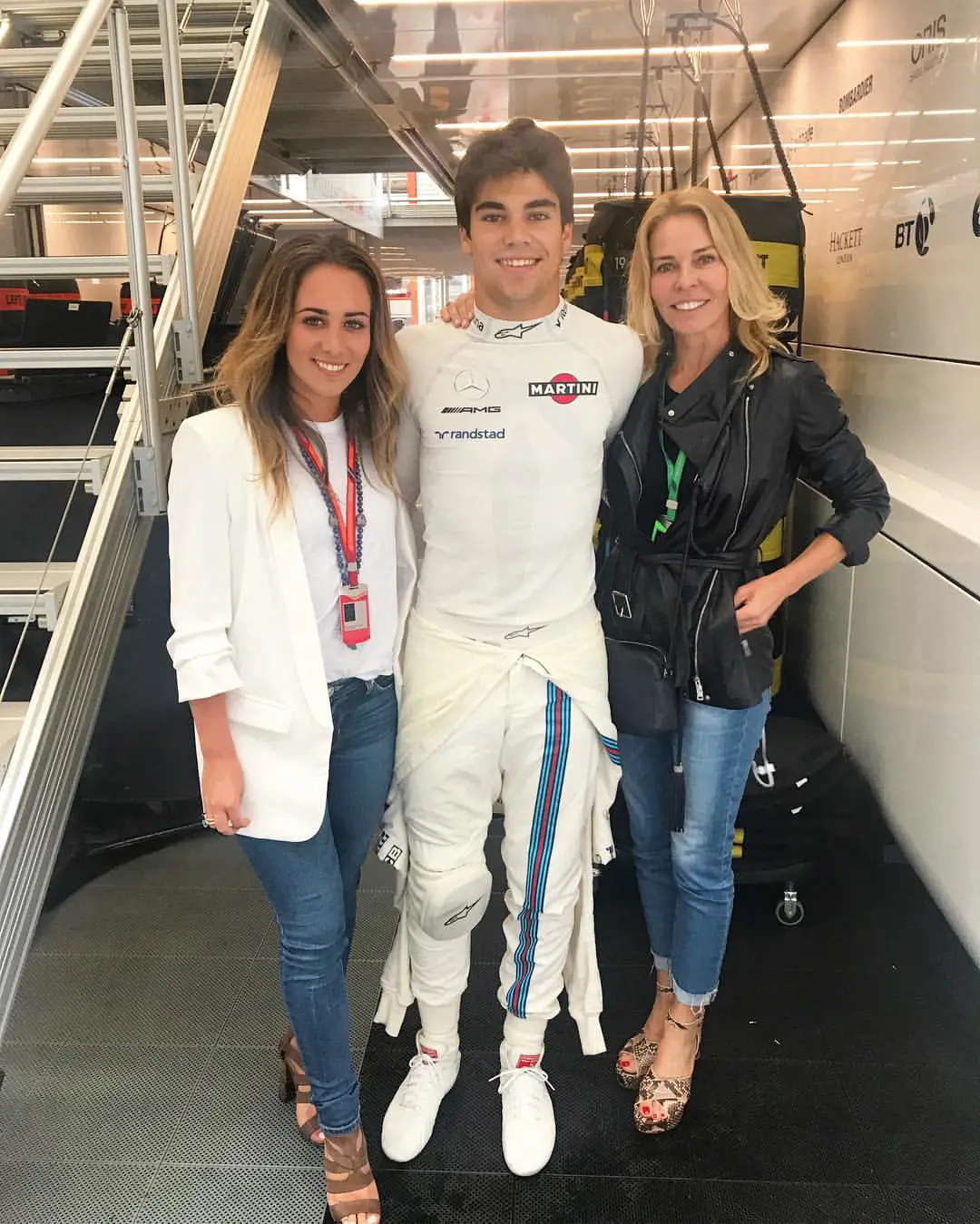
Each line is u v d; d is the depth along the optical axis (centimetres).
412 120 491
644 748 181
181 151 255
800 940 247
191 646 140
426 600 167
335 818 165
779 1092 195
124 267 263
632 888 269
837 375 304
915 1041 210
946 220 217
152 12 354
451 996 185
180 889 281
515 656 162
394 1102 186
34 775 183
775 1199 170
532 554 159
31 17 352
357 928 254
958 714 200
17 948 175
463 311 160
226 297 339
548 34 353
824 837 243
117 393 353
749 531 164
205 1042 215
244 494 142
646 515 169
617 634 174
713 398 159
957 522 203
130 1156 182
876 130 265
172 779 315
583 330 158
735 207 261
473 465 156
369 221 821
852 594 271
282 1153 183
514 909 179
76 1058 210
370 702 161
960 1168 176
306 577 145
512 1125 179
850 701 273
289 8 336
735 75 389
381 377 151
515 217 144
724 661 163
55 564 238
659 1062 187
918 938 246
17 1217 169
